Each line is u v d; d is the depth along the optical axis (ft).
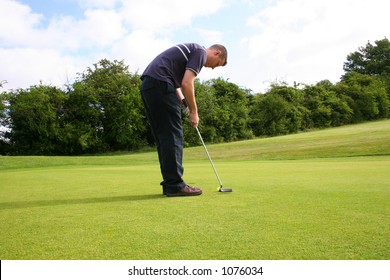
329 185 10.88
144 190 11.16
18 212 7.64
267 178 13.67
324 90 143.64
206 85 121.29
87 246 5.07
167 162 9.59
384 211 6.89
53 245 5.16
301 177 13.73
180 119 10.09
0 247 5.11
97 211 7.54
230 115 119.44
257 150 54.39
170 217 6.75
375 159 29.55
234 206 7.69
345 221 6.14
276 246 4.88
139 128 105.70
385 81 166.20
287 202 8.02
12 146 94.02
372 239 5.10
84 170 24.82
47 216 7.14
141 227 6.03
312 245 4.89
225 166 24.86
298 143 58.54
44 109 94.12
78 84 101.55
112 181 14.51
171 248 4.89
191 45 10.14
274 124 125.18
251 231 5.63
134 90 104.83
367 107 144.56
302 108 131.64
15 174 21.70
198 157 52.06
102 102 104.53
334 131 93.50
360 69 192.34
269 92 132.98
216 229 5.79
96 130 104.47
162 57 10.06
